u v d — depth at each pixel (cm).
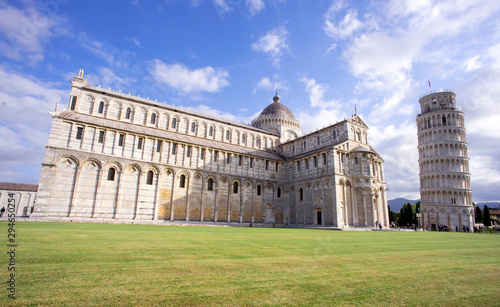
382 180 7138
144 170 5597
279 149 8794
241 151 7019
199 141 6712
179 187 5991
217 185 6462
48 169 4725
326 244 2197
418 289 985
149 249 1603
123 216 5272
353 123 6919
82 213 4903
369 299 859
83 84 6056
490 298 917
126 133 5562
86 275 1000
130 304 744
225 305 763
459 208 9056
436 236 3744
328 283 1011
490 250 2130
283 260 1397
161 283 939
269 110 9600
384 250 1928
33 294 791
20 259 1212
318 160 6656
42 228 2706
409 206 12019
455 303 859
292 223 7138
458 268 1360
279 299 827
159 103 7188
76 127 5122
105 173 5228
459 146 9625
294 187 7281
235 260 1355
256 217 6931
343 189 6188
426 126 10300
